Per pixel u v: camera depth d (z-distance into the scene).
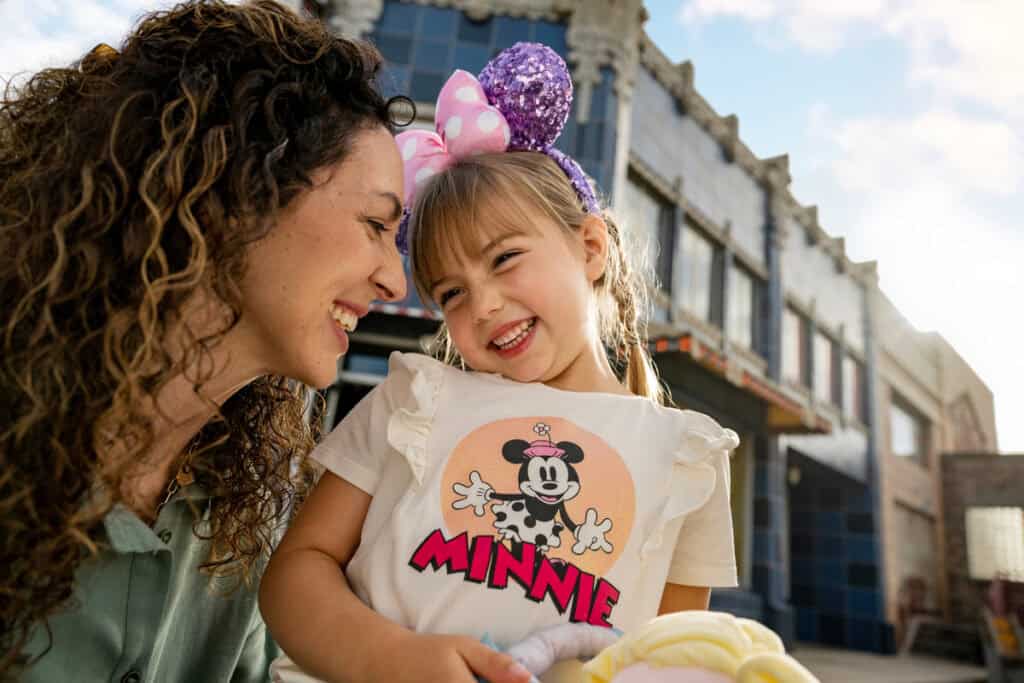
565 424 1.17
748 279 11.38
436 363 1.26
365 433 1.20
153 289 0.87
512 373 1.25
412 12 8.30
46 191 0.92
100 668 0.95
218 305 0.94
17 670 0.89
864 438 13.70
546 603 0.99
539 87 1.54
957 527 16.16
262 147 0.92
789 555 13.84
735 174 11.09
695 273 10.23
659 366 8.96
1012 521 15.59
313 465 1.35
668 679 0.66
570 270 1.32
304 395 1.35
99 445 0.90
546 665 0.84
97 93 0.98
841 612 13.11
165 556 0.98
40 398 0.85
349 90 1.04
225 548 1.18
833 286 13.56
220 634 1.23
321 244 0.94
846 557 13.35
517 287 1.25
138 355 0.87
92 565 0.94
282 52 0.99
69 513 0.85
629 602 1.04
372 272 1.00
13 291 0.90
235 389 1.06
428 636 0.87
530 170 1.39
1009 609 14.54
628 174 9.10
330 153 0.95
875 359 14.23
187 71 0.95
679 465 1.15
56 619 0.93
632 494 1.11
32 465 0.84
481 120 1.47
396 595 1.00
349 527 1.14
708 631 0.67
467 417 1.17
